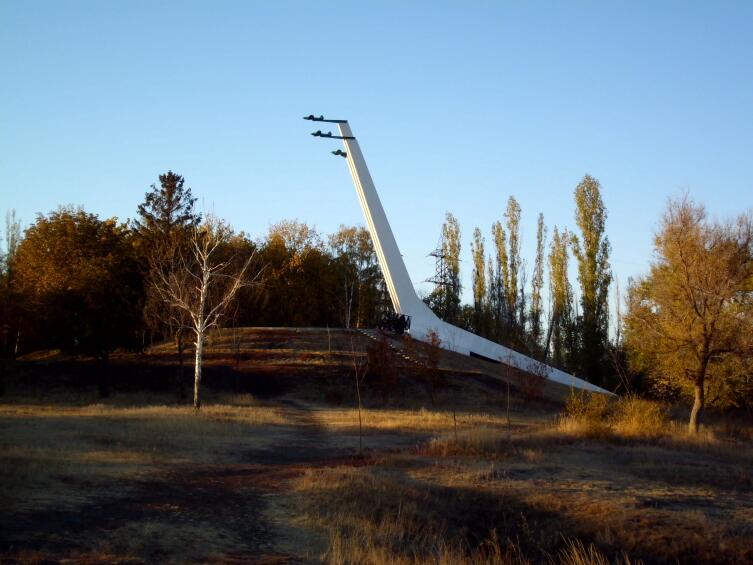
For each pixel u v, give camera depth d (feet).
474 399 147.43
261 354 170.09
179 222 142.61
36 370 147.54
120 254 145.69
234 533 38.78
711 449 74.95
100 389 133.80
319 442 79.71
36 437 65.77
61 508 40.14
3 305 138.41
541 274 223.71
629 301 101.19
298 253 254.88
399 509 45.32
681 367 95.96
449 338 197.88
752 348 89.35
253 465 61.26
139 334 144.66
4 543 32.42
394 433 89.20
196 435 76.43
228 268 160.15
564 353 196.13
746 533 43.75
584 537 43.86
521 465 61.46
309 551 36.63
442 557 37.50
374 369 141.90
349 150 192.85
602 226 182.70
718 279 89.45
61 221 148.25
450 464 61.05
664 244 93.35
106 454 59.36
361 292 269.85
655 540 42.68
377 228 194.08
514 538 44.47
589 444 75.31
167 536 36.63
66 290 134.72
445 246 267.18
